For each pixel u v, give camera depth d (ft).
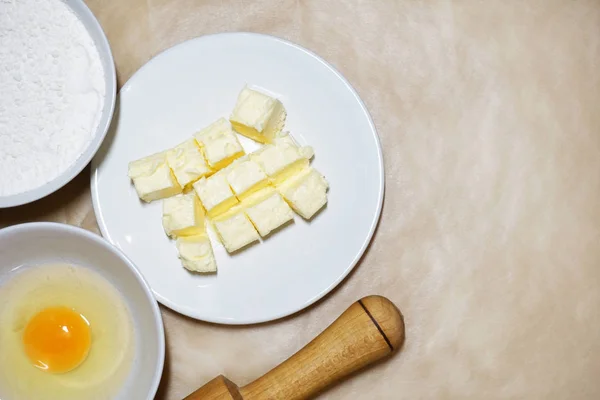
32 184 1.63
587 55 1.82
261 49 1.72
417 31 1.80
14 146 1.64
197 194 1.66
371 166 1.71
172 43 1.78
